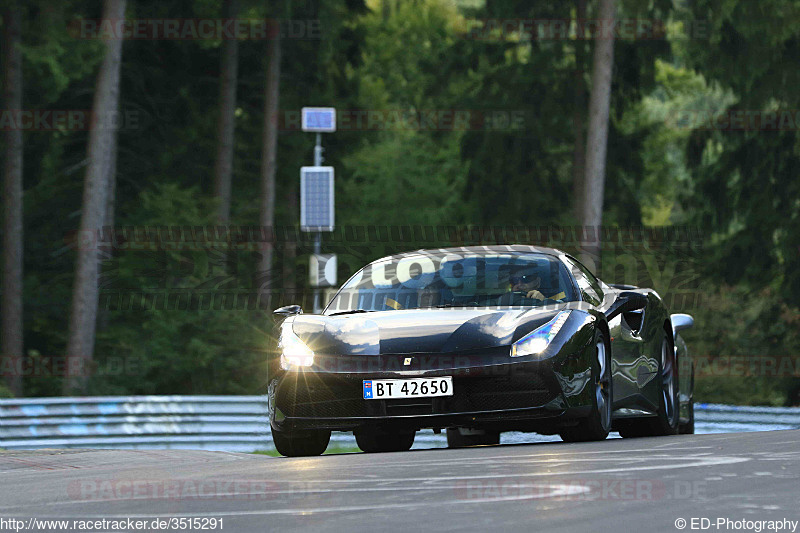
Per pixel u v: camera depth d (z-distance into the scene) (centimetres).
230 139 11831
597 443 2497
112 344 9144
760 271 11306
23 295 10581
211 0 11100
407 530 1274
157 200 10144
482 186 12769
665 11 11225
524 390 2578
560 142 12731
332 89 13250
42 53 8406
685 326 3631
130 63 11556
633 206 12525
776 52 11100
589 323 2722
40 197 10812
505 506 1434
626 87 11775
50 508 1627
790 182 11250
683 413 3622
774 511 1363
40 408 4866
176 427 5162
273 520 1388
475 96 12800
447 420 2578
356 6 12800
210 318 9062
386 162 16925
